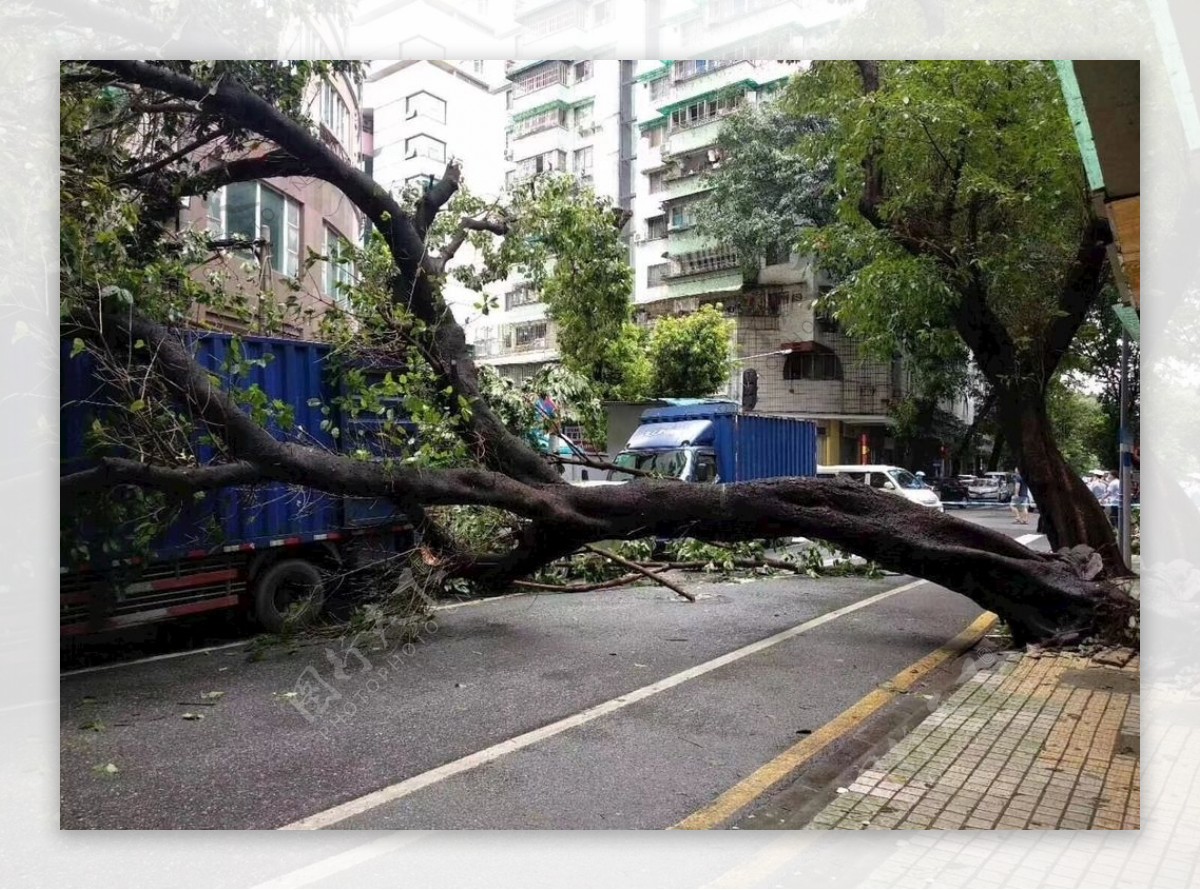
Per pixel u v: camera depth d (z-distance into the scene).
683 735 5.14
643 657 7.04
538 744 4.98
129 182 7.63
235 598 7.56
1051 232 10.06
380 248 8.82
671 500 7.54
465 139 26.48
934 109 8.84
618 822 3.96
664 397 23.44
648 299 29.66
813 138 11.41
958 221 10.05
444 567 7.72
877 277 9.66
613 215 13.91
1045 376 10.11
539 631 8.02
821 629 8.24
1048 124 8.96
